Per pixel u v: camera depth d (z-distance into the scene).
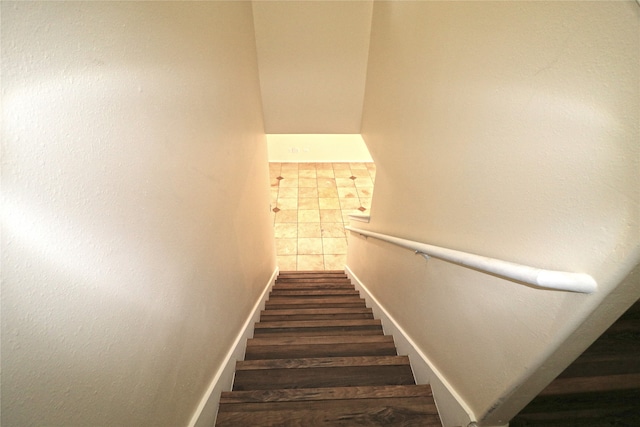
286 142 6.37
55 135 0.48
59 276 0.50
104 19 0.59
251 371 1.53
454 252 0.98
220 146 1.46
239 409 1.27
